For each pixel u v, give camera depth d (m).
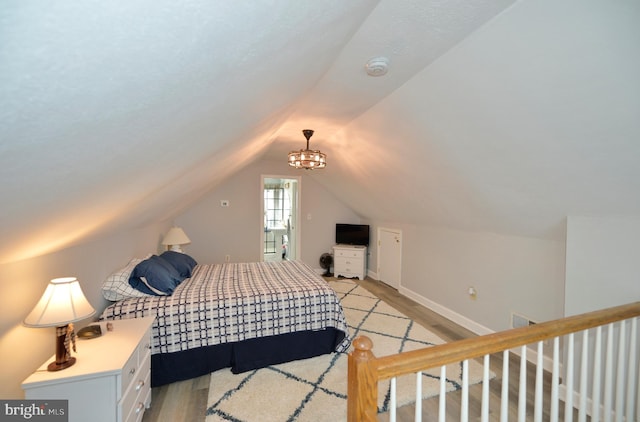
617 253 1.70
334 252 5.29
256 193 4.97
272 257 6.96
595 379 1.38
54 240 1.30
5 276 1.20
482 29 1.26
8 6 0.29
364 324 3.16
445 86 1.67
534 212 2.15
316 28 0.91
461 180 2.38
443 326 3.15
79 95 0.48
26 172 0.61
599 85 1.18
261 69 0.95
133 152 0.91
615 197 1.59
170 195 2.27
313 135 3.14
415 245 4.00
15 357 1.26
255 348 2.29
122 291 2.15
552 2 1.04
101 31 0.39
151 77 0.58
